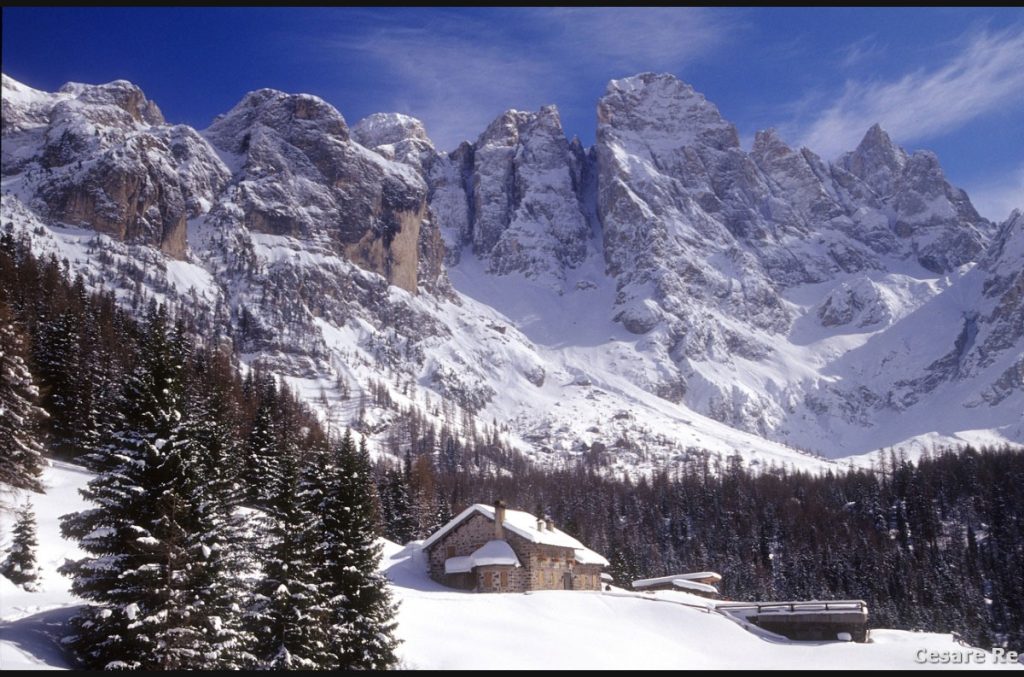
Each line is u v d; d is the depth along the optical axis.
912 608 158.38
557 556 97.81
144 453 44.91
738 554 198.12
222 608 45.34
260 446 96.75
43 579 60.56
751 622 83.75
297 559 51.50
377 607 54.88
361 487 56.72
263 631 49.31
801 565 187.62
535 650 65.25
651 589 117.94
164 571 43.53
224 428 75.19
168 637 42.31
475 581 93.44
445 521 133.38
